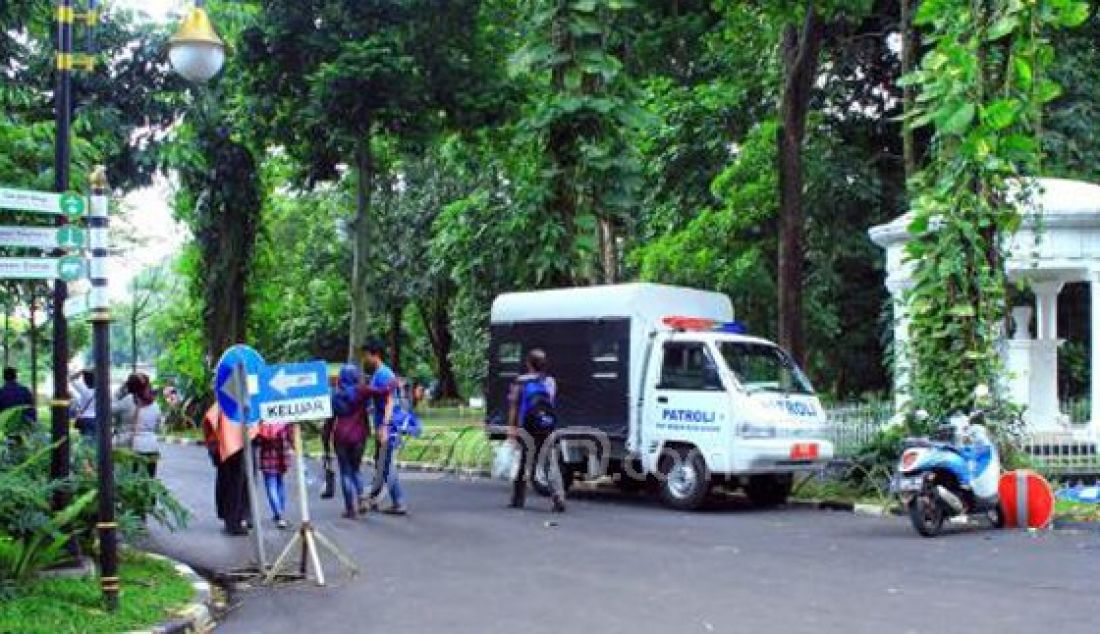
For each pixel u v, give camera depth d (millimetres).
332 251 49000
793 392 16328
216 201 32219
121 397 13586
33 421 11391
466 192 43469
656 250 27047
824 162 26906
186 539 13539
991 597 9430
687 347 16297
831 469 17469
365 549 12586
